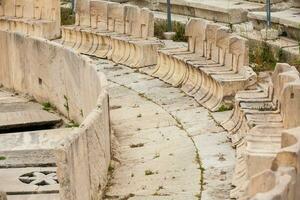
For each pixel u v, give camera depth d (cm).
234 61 1786
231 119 1581
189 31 2028
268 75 1805
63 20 2741
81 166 1165
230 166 1365
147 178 1341
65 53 1838
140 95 1902
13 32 2066
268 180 840
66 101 1861
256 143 1233
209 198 1234
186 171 1357
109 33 2352
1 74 2144
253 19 2328
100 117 1300
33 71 2005
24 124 1795
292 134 975
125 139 1566
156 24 2544
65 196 1101
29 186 1359
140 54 2167
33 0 2639
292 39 2136
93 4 2447
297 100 1273
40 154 1513
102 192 1280
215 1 2583
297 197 881
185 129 1600
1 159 1491
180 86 1934
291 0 2419
